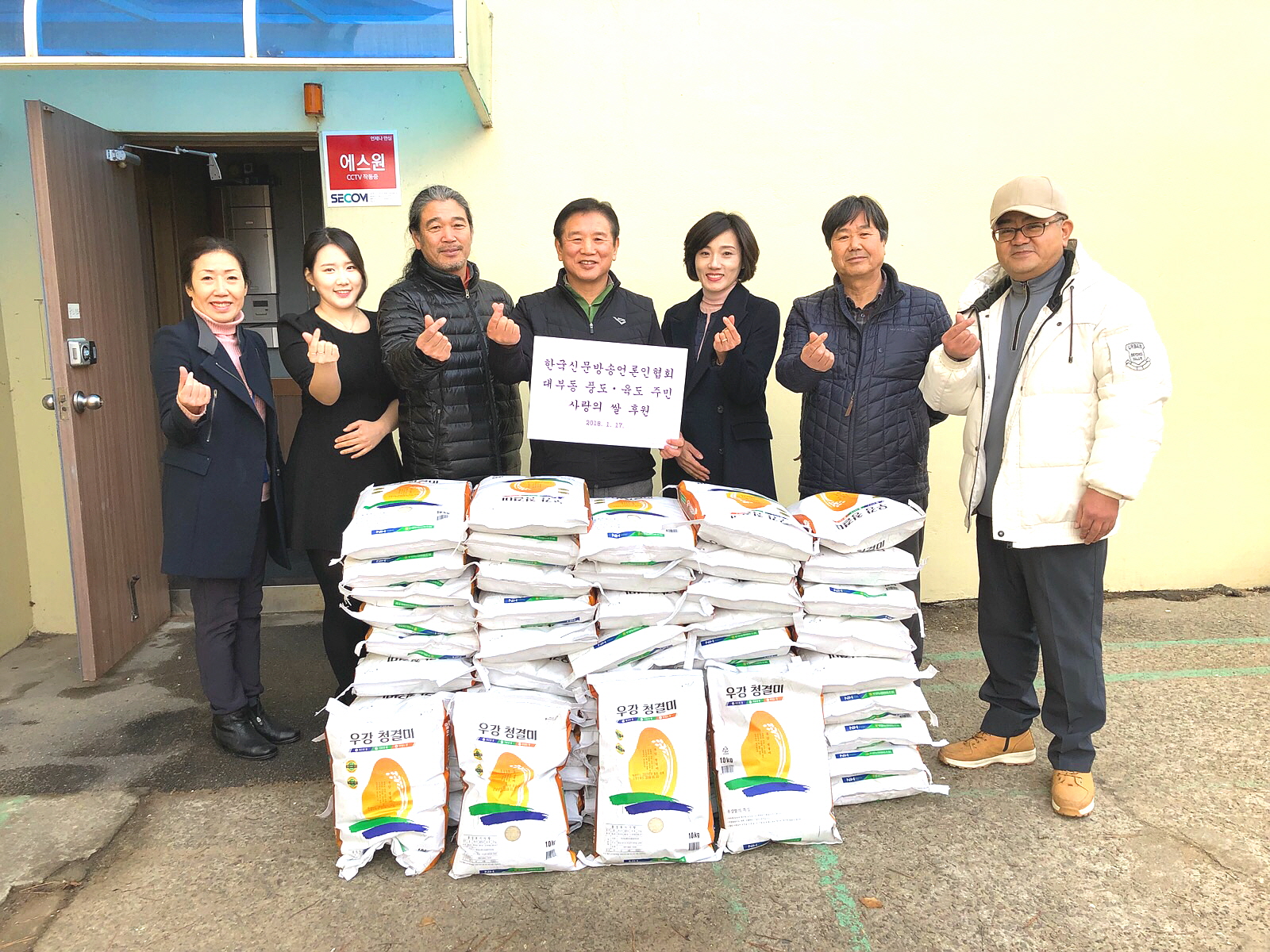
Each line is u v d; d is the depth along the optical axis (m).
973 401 2.50
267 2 2.82
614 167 3.60
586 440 2.51
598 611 2.26
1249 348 4.01
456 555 2.24
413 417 2.62
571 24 3.49
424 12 2.86
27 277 3.60
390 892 2.09
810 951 1.88
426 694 2.27
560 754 2.16
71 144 3.24
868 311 2.64
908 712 2.38
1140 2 3.67
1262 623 3.77
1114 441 2.17
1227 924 1.94
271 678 3.40
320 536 2.64
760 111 3.61
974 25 3.62
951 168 3.71
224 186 4.91
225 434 2.65
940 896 2.05
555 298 2.69
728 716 2.25
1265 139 3.84
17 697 3.23
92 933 1.95
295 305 5.05
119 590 3.55
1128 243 3.86
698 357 2.79
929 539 3.99
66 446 3.18
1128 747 2.73
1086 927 1.94
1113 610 3.95
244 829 2.36
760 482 2.77
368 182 3.54
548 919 1.98
